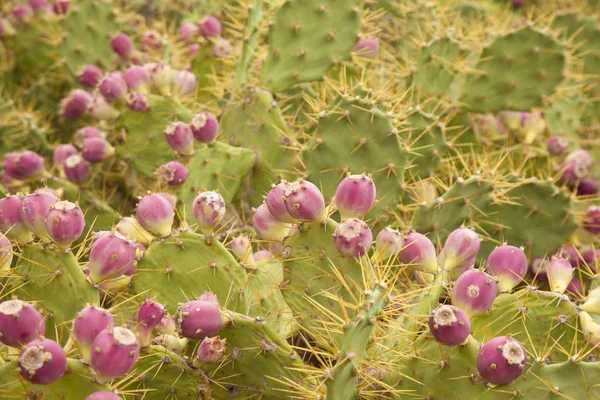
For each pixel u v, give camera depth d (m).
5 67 2.08
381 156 1.44
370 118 1.44
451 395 1.17
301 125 1.69
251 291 1.30
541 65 1.72
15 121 1.84
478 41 1.96
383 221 1.46
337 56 1.66
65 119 1.88
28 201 1.19
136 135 1.64
